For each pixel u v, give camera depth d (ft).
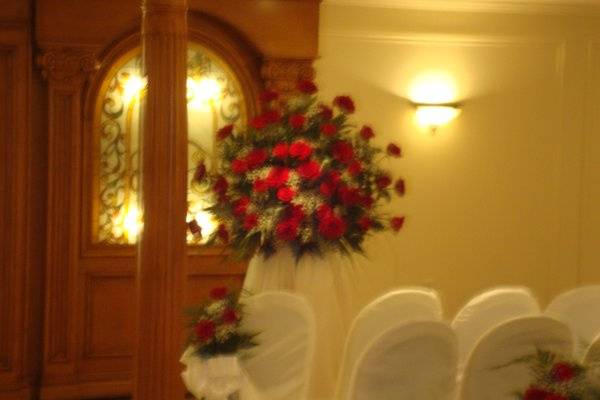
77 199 20.29
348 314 11.97
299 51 21.26
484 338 9.26
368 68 22.65
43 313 20.38
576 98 24.07
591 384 8.18
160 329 11.60
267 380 10.58
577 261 24.32
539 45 23.79
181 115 11.64
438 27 22.99
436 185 23.25
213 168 21.40
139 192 11.81
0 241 19.75
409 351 9.17
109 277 20.83
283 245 11.60
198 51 21.17
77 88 20.07
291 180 11.22
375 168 12.07
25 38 19.57
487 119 23.54
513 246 23.86
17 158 19.66
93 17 19.93
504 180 23.73
